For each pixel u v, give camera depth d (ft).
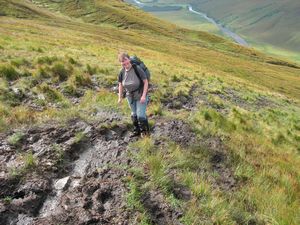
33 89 52.31
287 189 36.83
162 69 95.86
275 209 31.17
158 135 40.50
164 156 34.42
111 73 71.87
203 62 271.08
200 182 31.71
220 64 285.02
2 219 24.62
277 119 79.46
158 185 29.55
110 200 27.48
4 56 68.28
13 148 32.86
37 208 26.37
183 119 48.85
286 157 49.88
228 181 34.99
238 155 40.68
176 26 550.77
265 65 410.52
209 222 26.94
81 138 35.60
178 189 29.94
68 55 80.94
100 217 25.36
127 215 25.90
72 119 40.63
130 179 29.40
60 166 31.32
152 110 50.67
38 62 66.85
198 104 67.62
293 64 490.49
